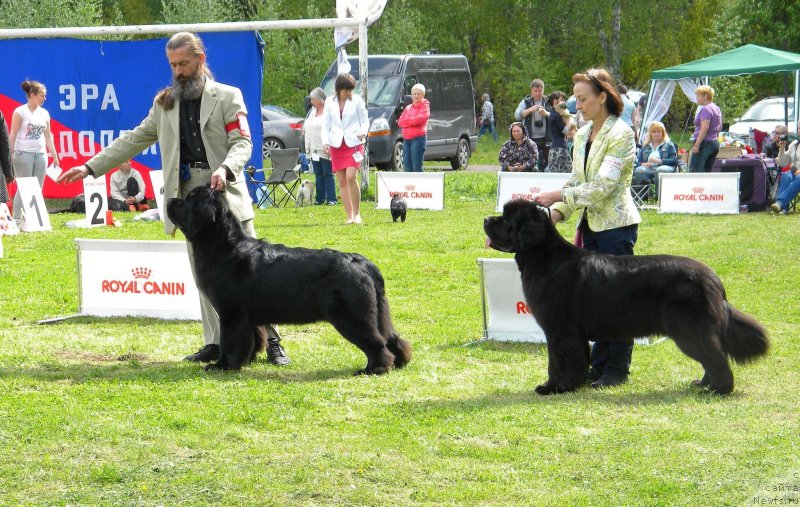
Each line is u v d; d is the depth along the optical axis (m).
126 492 4.24
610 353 6.21
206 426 5.13
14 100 17.47
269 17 39.50
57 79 17.48
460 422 5.21
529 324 7.48
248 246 6.36
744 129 26.09
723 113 37.38
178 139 6.55
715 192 15.76
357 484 4.31
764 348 5.70
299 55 38.50
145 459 4.64
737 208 15.65
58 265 11.04
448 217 15.58
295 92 38.47
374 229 14.05
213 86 6.57
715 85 37.25
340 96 14.41
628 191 6.20
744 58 20.97
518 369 6.63
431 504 4.08
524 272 5.95
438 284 9.98
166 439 4.93
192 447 4.83
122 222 15.17
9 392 5.85
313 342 7.49
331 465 4.54
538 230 5.77
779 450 4.64
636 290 5.63
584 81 6.07
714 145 16.62
